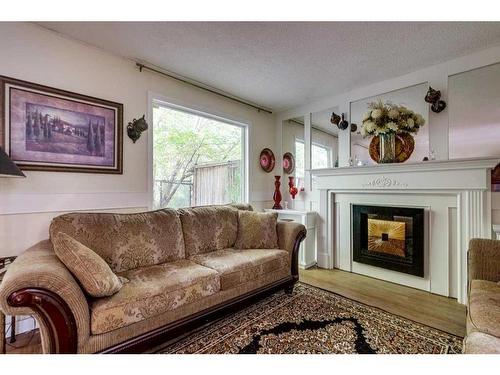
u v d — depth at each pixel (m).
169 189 3.52
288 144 3.98
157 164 3.38
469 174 2.23
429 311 2.10
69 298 1.20
